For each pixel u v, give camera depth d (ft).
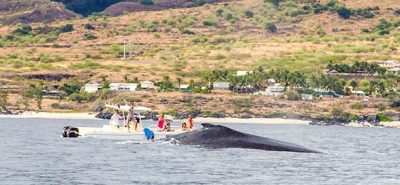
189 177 595.88
